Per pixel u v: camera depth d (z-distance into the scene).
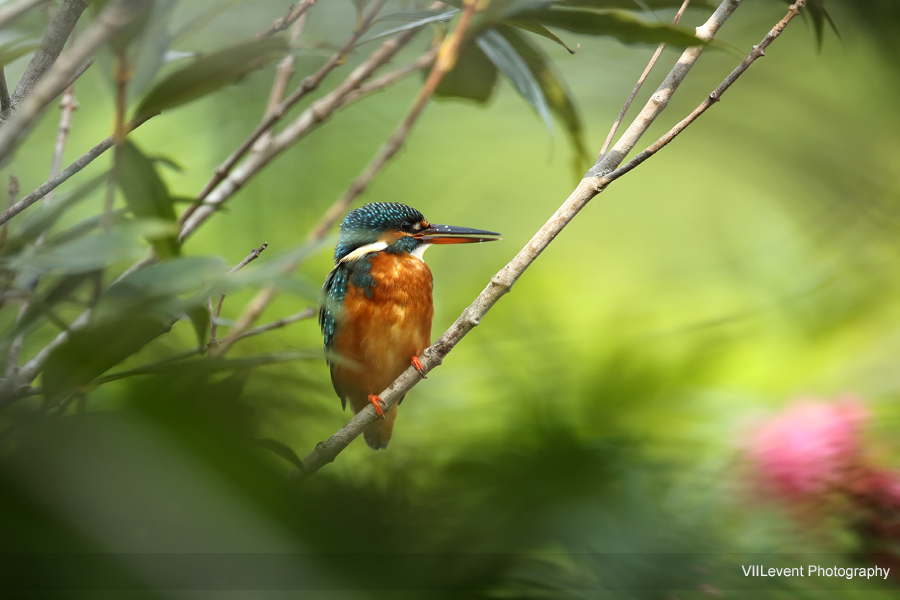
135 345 3.27
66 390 3.10
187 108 10.59
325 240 2.92
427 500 3.43
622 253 13.10
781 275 11.41
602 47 12.46
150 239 3.79
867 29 9.69
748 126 12.48
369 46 9.52
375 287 7.73
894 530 4.19
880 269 10.56
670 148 13.34
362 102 11.59
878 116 11.38
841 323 9.88
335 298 7.73
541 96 5.48
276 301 9.05
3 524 2.26
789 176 12.21
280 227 10.49
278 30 5.23
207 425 2.57
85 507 2.32
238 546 2.39
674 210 13.38
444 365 7.93
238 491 2.46
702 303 11.26
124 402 2.61
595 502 3.75
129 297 2.89
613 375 5.17
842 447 4.43
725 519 4.35
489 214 12.80
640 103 12.95
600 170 4.73
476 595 3.07
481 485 3.73
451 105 13.24
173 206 3.89
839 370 8.74
